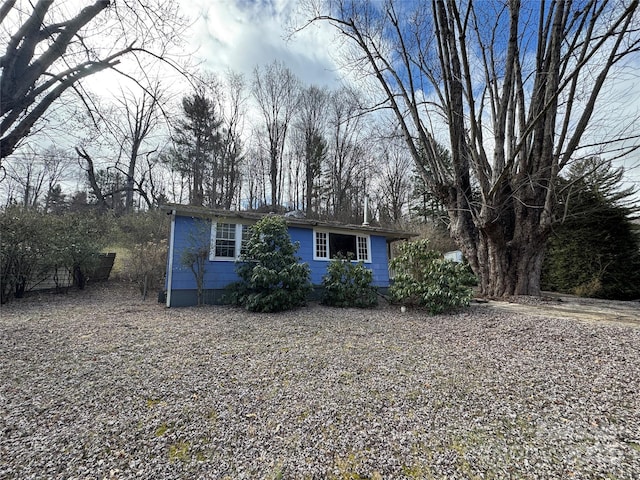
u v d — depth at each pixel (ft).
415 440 7.06
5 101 11.51
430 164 32.68
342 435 7.22
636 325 16.78
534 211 27.89
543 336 15.47
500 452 6.64
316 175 81.30
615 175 34.53
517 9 24.75
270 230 24.34
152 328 17.16
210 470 5.99
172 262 24.91
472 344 14.79
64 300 26.27
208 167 65.87
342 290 26.18
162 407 8.39
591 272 37.29
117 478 5.70
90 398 8.82
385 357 12.84
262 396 9.15
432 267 24.02
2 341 13.71
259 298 22.75
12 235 24.35
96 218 37.40
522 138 21.66
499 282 28.35
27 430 7.18
